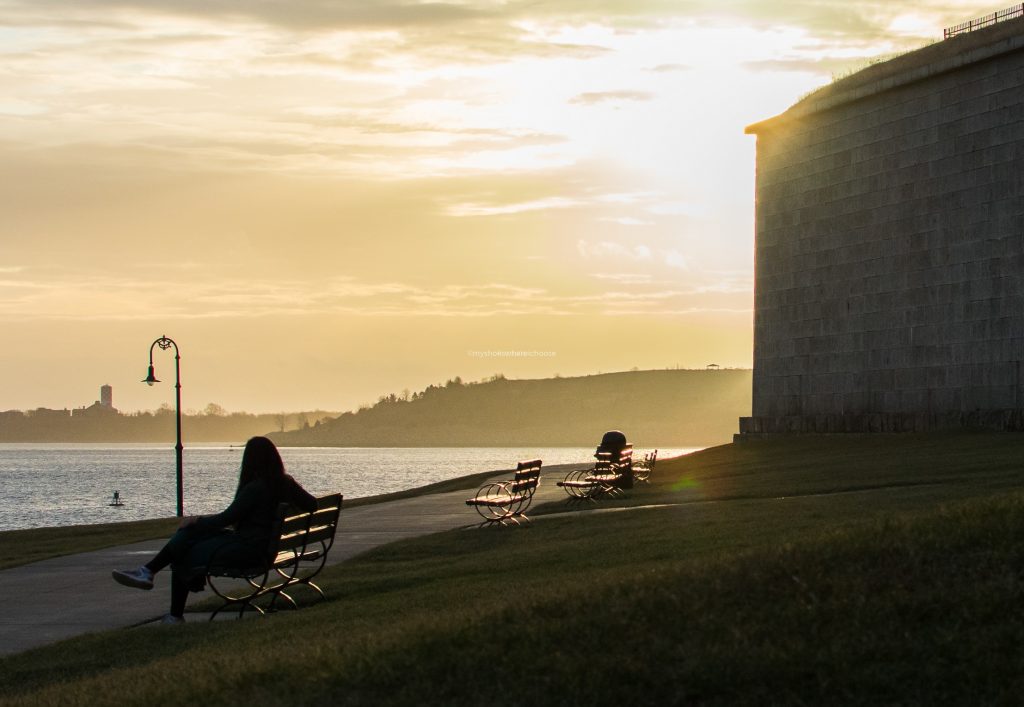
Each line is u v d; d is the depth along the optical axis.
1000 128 46.22
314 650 9.38
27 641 13.06
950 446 38.59
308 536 14.34
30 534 30.06
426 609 12.01
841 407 53.94
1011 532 9.78
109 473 181.00
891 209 51.41
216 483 143.50
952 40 50.34
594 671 7.80
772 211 58.75
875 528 10.69
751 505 22.97
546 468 52.50
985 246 46.75
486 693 7.68
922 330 49.59
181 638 12.18
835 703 7.27
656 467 45.91
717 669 7.70
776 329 58.22
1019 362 45.00
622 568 13.01
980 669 7.53
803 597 8.93
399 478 157.62
